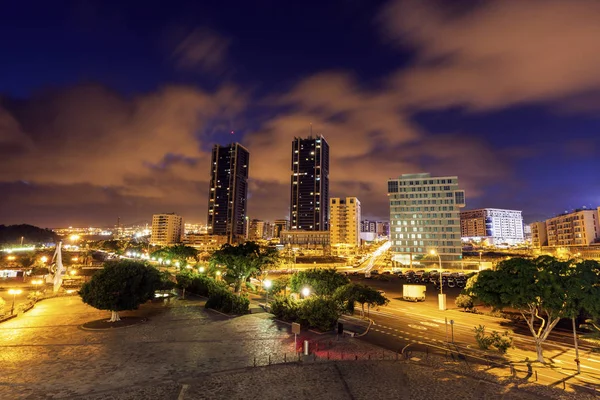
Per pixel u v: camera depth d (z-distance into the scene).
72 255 198.12
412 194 169.75
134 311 57.31
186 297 73.44
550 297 31.14
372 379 29.70
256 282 101.44
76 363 32.53
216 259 74.50
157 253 142.75
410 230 167.88
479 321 52.75
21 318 52.62
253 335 42.88
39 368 31.20
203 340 40.53
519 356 36.28
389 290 90.50
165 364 32.53
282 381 29.05
